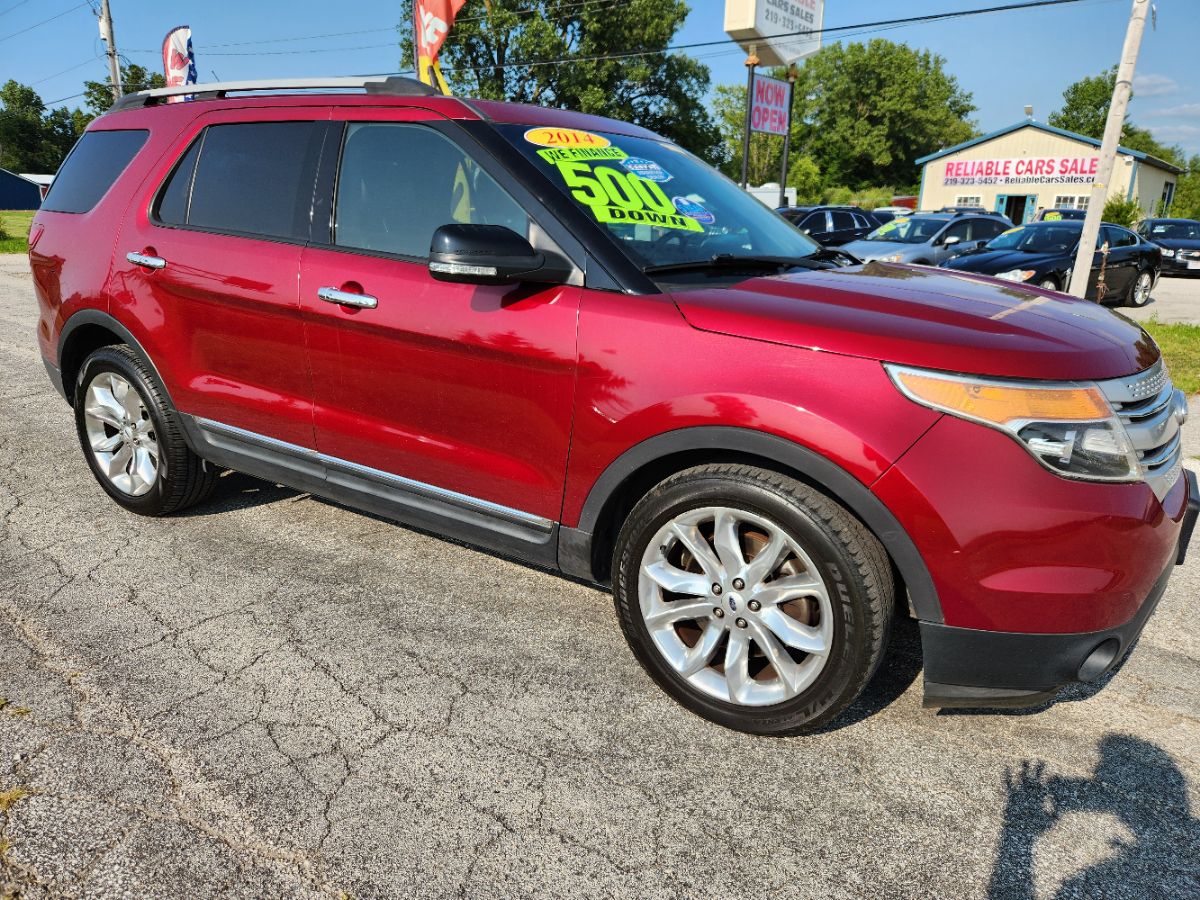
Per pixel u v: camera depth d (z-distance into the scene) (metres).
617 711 2.54
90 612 3.03
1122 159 37.22
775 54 24.11
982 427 2.02
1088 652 2.11
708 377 2.24
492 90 40.25
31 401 5.90
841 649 2.19
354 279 2.86
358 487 3.09
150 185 3.54
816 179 66.56
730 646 2.40
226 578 3.31
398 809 2.12
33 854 1.93
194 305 3.32
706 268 2.65
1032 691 2.17
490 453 2.70
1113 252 13.33
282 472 3.30
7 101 91.69
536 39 38.50
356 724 2.44
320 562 3.47
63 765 2.22
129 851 1.95
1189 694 2.68
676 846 2.03
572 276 2.50
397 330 2.75
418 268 2.76
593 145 2.99
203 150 3.43
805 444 2.11
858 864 1.99
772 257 2.88
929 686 2.24
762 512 2.23
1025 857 2.01
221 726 2.41
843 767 2.32
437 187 2.79
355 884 1.88
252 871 1.91
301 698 2.56
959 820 2.13
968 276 3.01
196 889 1.85
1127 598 2.09
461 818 2.09
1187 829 2.11
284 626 2.97
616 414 2.38
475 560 3.53
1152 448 2.17
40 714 2.44
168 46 16.11
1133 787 2.25
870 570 2.14
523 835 2.05
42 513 3.90
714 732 2.46
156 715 2.45
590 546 2.58
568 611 3.14
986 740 2.45
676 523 2.39
